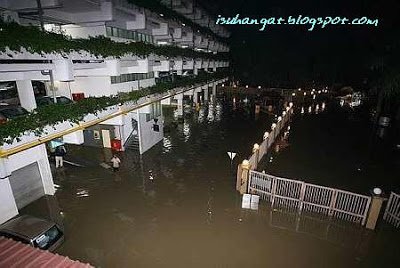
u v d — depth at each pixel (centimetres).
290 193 1398
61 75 1217
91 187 1661
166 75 2917
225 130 2981
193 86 3412
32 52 1057
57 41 1166
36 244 1020
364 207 1240
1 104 1747
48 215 1362
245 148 2391
